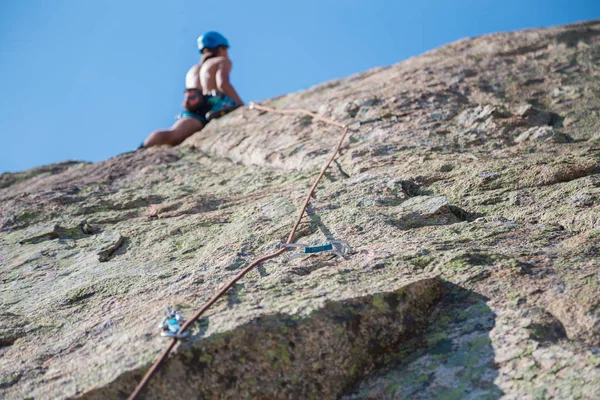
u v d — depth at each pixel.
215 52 8.06
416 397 2.07
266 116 6.19
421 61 7.01
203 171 5.12
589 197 3.06
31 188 5.32
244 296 2.49
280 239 3.16
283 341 2.16
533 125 4.71
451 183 3.62
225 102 7.12
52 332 2.64
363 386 2.17
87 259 3.47
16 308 2.96
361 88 6.39
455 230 2.98
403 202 3.45
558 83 5.53
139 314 2.54
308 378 2.13
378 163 4.13
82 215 4.29
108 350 2.25
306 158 4.60
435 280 2.48
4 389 2.20
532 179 3.44
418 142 4.48
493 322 2.26
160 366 2.04
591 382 1.88
